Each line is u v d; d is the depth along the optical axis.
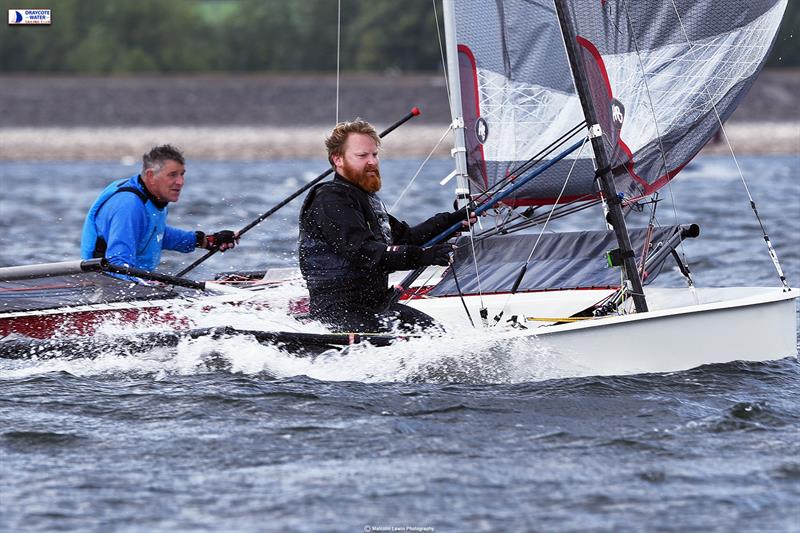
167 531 13.56
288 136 136.88
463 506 14.27
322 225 19.53
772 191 72.12
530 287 22.92
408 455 16.19
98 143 133.88
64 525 13.74
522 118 22.95
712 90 22.25
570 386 19.55
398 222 21.00
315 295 20.42
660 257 22.16
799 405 18.38
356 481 15.16
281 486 15.01
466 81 23.45
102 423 17.78
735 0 21.84
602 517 13.88
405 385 19.86
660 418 17.77
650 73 22.06
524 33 22.72
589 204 22.73
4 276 20.52
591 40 21.91
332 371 20.14
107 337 21.17
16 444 16.81
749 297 20.72
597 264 22.83
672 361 20.28
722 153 122.06
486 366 20.00
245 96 151.38
